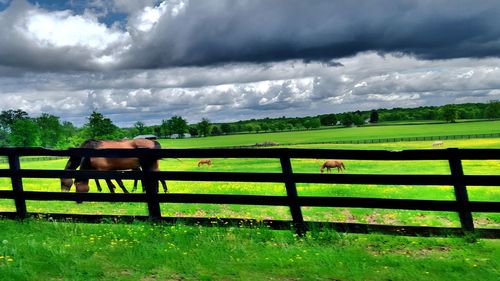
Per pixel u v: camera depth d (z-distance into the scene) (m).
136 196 7.86
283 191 18.66
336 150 7.04
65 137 147.38
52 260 5.92
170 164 66.88
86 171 8.03
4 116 188.38
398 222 10.34
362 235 7.01
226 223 7.50
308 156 7.12
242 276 5.48
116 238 7.03
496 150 6.47
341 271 5.55
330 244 6.66
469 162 45.62
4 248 6.28
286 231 7.29
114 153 7.85
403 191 17.12
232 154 7.42
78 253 6.29
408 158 6.82
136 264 5.87
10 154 8.21
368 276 5.39
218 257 6.09
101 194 7.98
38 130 130.12
